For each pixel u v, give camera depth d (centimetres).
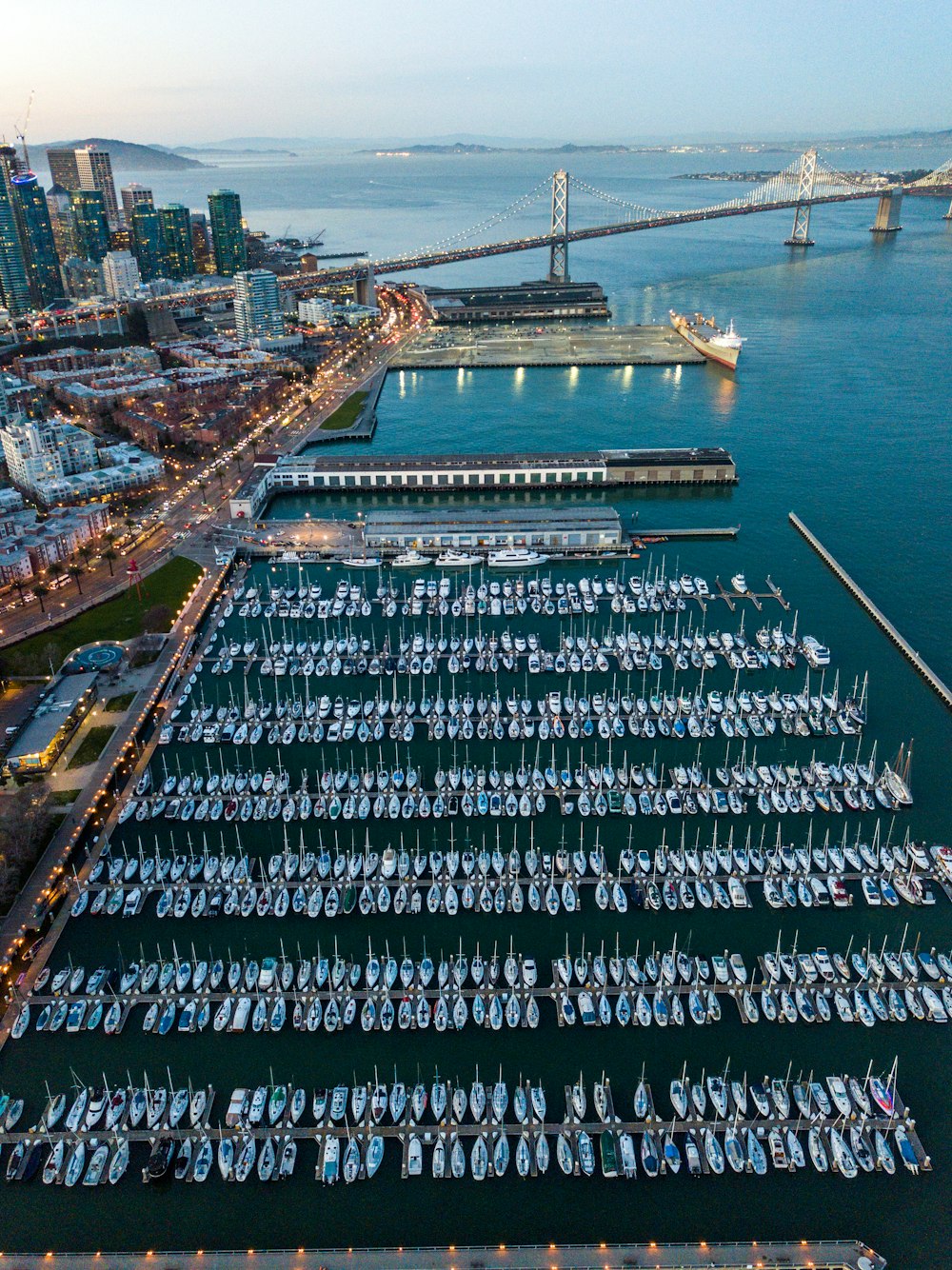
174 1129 11956
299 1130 11969
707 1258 10588
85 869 16075
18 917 15000
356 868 15938
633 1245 10681
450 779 18075
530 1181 11412
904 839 16638
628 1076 12612
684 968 14088
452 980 13888
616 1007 13525
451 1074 12650
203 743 19425
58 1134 11975
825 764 18562
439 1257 10619
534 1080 12544
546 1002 13725
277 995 13750
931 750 19075
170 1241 10875
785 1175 11450
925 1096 12325
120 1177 11488
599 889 15500
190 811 17288
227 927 14962
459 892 15538
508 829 16912
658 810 17250
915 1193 11250
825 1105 12056
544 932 14812
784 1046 13000
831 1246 10669
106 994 13850
